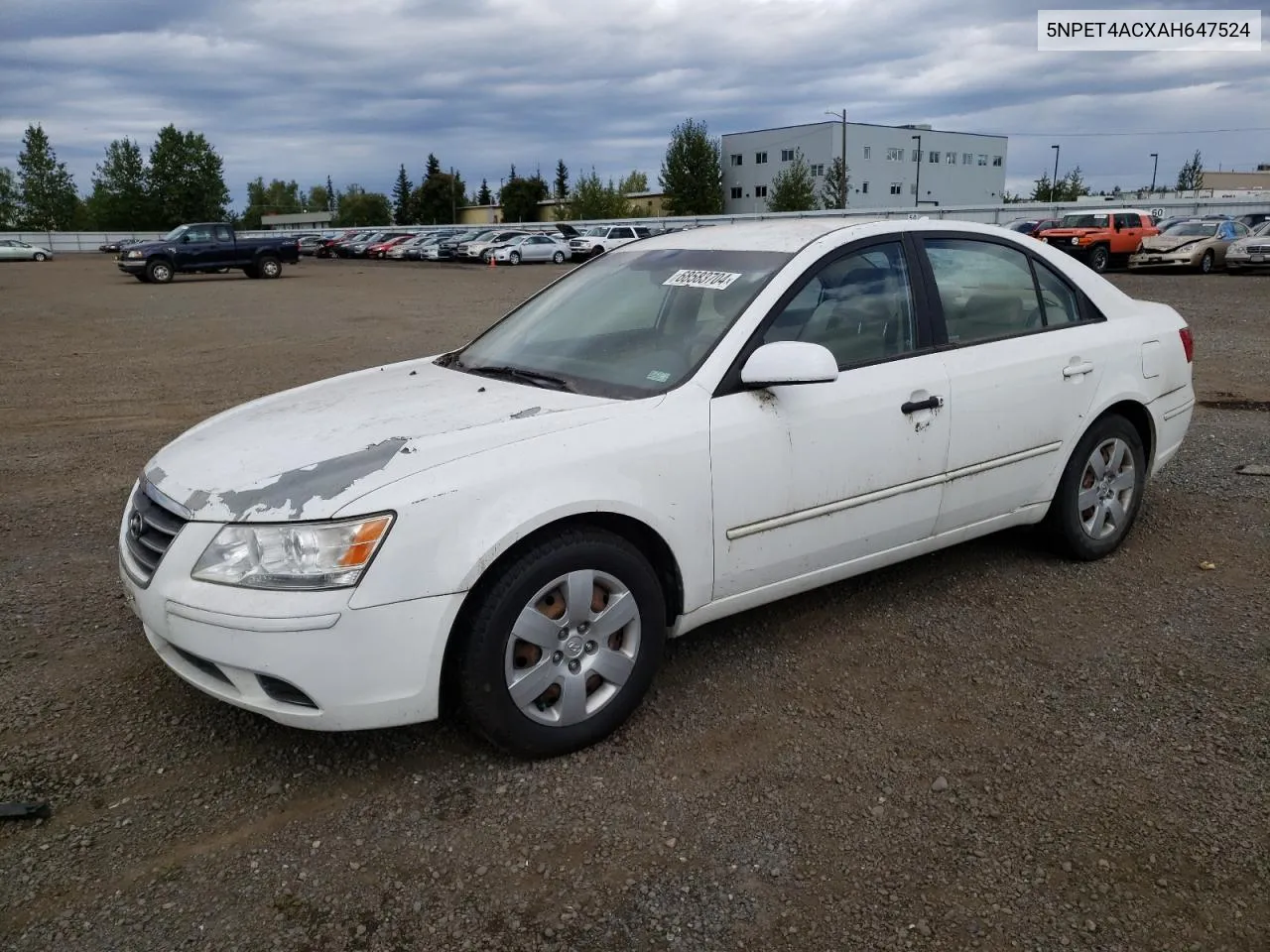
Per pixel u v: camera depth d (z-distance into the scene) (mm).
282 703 2844
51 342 14750
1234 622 4039
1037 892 2521
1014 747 3174
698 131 79250
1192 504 5570
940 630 4031
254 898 2541
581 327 3998
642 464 3166
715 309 3654
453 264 44500
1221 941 2352
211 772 3105
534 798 2945
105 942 2391
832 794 2939
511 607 2941
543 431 3092
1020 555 4844
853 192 88625
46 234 73688
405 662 2820
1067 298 4617
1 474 6844
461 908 2498
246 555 2795
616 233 44438
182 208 98938
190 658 2977
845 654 3832
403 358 12555
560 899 2527
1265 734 3205
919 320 3990
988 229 4410
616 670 3199
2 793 2982
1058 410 4344
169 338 15148
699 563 3361
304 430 3275
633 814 2863
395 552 2768
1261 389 8984
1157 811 2828
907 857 2662
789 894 2529
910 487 3869
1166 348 4887
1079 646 3869
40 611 4352
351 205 127500
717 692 3559
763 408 3455
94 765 3143
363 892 2559
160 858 2701
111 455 7426
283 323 17094
